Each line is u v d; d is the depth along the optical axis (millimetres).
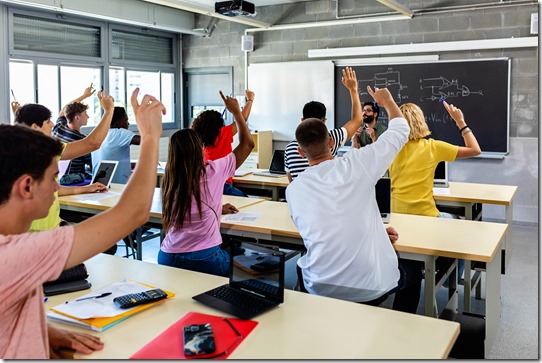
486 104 6461
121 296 1751
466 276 3125
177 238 2588
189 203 2523
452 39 6590
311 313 1676
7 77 6410
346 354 1392
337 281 2158
